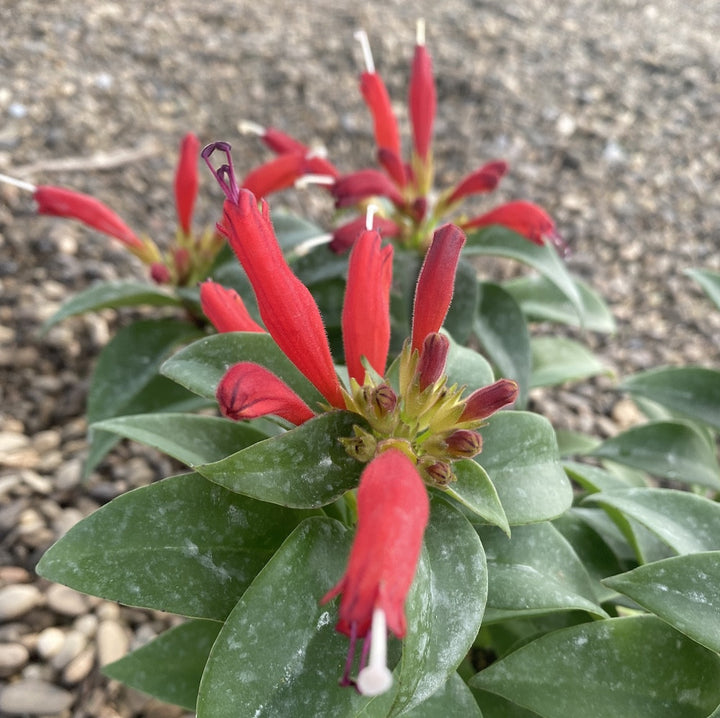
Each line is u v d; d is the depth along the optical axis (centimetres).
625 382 36
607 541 30
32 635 35
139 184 61
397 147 39
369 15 83
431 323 21
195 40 76
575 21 89
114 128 64
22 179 56
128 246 41
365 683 12
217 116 69
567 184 68
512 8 89
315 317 20
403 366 21
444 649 18
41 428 45
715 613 20
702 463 33
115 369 40
